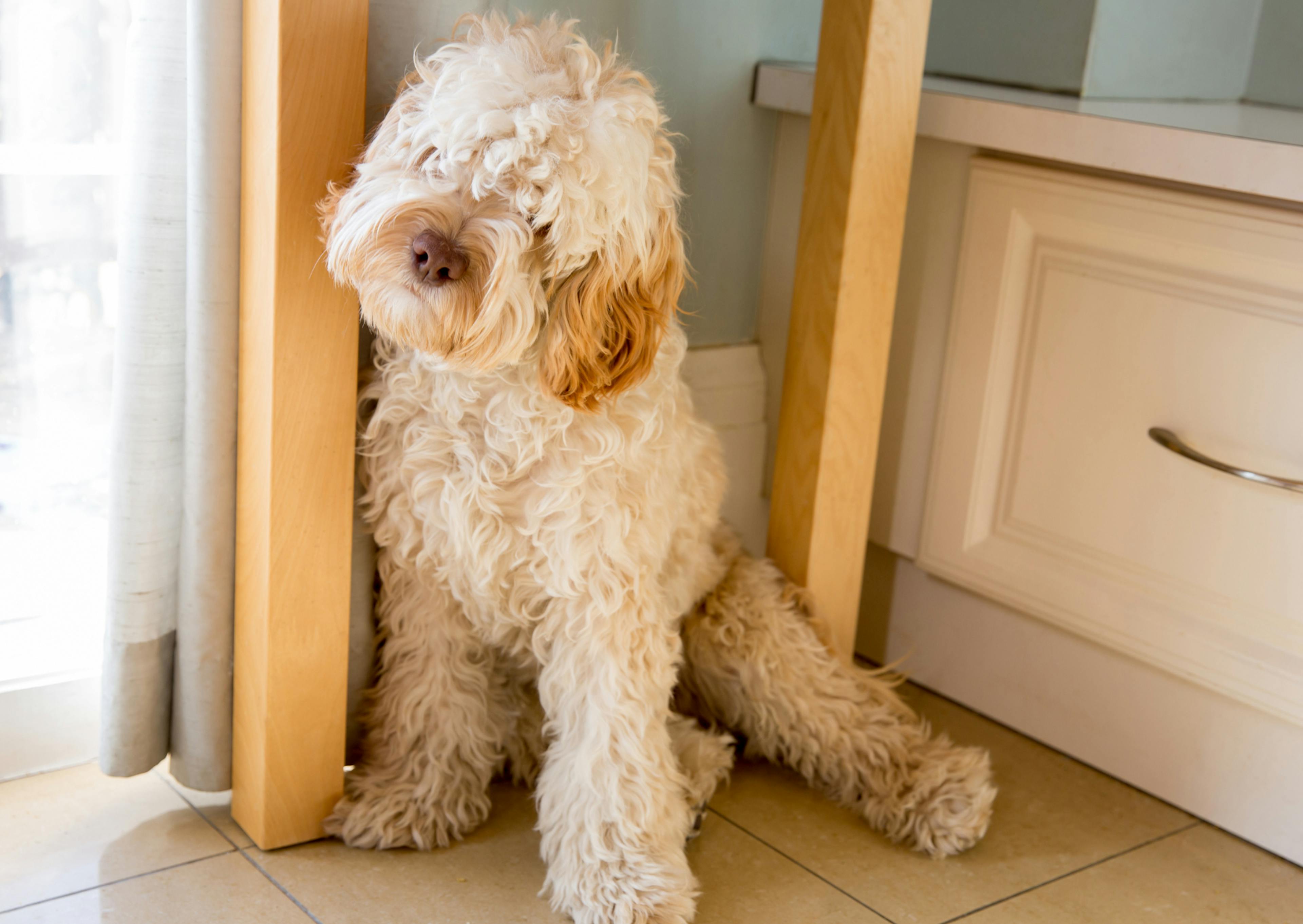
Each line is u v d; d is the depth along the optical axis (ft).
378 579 4.68
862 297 5.12
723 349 6.22
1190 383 4.95
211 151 3.88
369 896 4.24
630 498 4.18
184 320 4.09
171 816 4.59
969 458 5.71
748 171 6.04
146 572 4.24
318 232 3.90
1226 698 5.05
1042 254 5.37
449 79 3.60
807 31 5.99
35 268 4.79
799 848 4.80
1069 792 5.36
